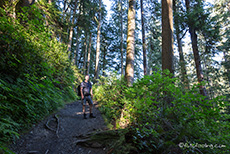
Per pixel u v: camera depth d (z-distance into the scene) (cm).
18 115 294
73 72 878
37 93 359
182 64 618
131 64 646
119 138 291
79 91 506
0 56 284
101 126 412
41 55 426
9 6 379
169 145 239
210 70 1606
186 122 248
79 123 426
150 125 279
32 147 260
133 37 685
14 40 318
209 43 1000
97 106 675
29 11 414
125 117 351
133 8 717
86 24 1487
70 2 1519
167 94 286
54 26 761
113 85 617
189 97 247
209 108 227
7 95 272
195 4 1027
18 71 329
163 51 489
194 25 945
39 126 340
